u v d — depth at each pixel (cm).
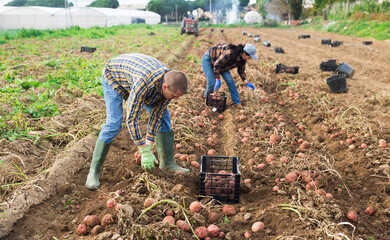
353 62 1206
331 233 262
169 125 365
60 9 3872
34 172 371
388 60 1224
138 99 288
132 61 303
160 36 2412
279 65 973
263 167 399
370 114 595
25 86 718
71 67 952
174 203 285
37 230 278
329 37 2431
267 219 297
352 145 456
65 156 388
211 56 603
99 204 306
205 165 363
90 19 4094
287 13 5459
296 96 721
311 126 571
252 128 543
